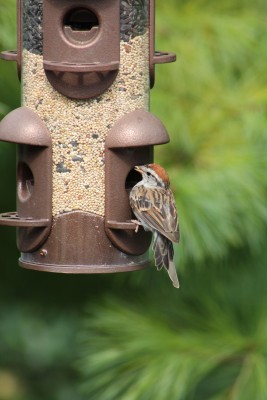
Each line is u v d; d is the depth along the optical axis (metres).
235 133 12.82
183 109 12.98
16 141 11.46
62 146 11.55
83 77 11.48
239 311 13.09
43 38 11.51
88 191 11.57
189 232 12.30
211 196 12.44
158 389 12.22
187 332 12.64
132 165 11.61
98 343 12.84
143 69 11.73
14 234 15.41
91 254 11.59
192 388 12.35
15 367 18.22
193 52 13.22
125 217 11.62
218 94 13.11
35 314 16.56
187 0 13.65
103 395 12.59
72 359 17.84
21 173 11.81
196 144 12.74
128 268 11.61
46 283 15.69
